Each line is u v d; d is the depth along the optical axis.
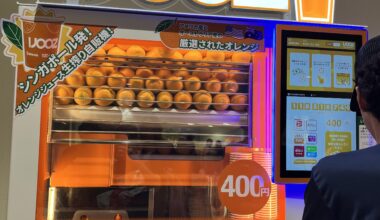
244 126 1.55
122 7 1.47
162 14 1.46
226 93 1.56
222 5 1.52
